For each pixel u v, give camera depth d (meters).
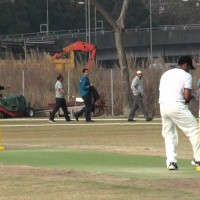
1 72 124.44
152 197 30.47
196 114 98.12
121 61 108.62
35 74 122.56
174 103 39.12
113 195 31.05
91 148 53.25
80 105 107.50
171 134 39.81
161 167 40.91
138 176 37.00
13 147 54.78
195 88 102.94
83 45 145.62
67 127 80.50
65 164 42.75
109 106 110.06
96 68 115.75
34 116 113.81
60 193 31.72
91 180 35.53
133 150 51.25
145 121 90.94
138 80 91.00
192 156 46.97
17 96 112.94
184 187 33.19
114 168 40.56
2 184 34.41
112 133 70.12
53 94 120.06
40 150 51.72
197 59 110.19
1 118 109.50
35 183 34.66
